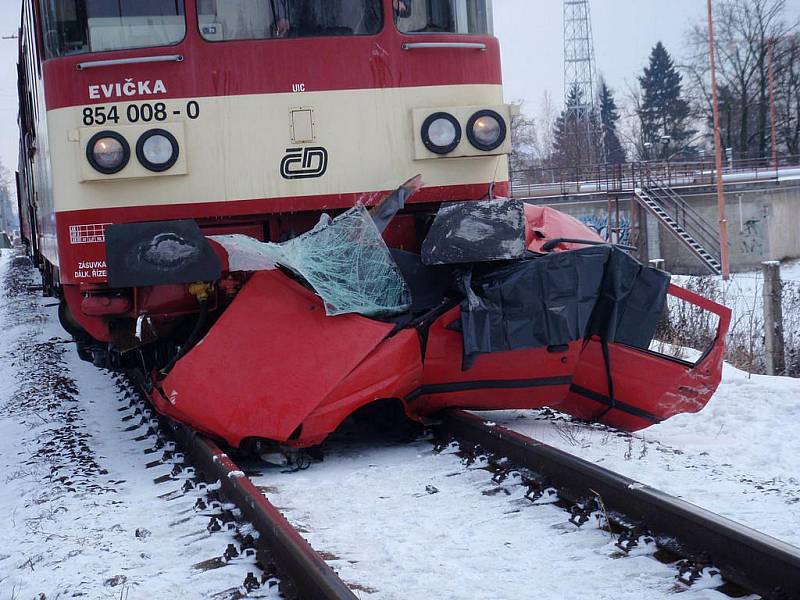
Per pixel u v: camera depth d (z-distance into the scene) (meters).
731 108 71.06
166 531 5.08
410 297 6.69
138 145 6.68
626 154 101.00
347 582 4.13
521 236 6.41
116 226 6.29
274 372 6.18
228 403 6.18
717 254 40.47
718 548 4.10
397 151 7.04
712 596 3.85
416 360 6.42
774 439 6.98
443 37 7.14
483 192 7.23
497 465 5.88
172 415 6.61
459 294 6.61
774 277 10.82
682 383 6.86
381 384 6.26
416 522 4.96
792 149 69.38
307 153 6.91
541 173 80.75
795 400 8.16
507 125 7.14
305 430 6.11
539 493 5.27
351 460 6.51
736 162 58.16
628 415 7.08
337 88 6.94
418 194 7.06
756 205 40.44
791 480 5.74
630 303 6.59
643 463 5.99
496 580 4.12
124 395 9.91
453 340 6.51
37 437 8.17
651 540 4.44
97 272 6.79
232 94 6.81
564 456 5.31
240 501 5.11
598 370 6.97
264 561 4.36
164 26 6.81
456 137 7.03
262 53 6.84
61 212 6.86
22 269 44.94
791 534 4.60
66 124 6.77
